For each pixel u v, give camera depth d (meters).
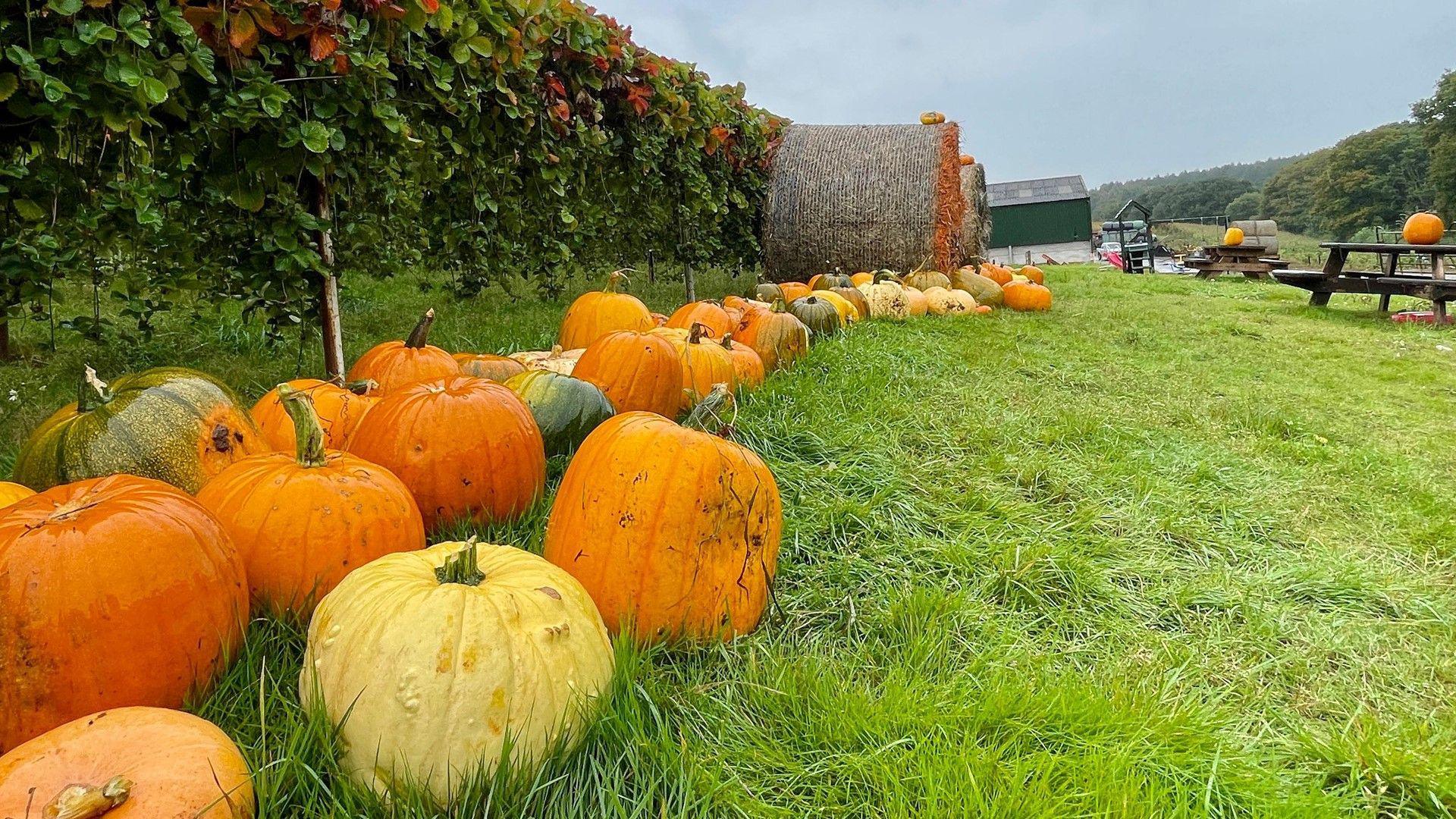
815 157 10.27
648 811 1.47
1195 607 2.49
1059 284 15.07
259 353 5.18
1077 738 1.71
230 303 6.53
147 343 4.85
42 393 4.08
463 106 4.84
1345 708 1.99
